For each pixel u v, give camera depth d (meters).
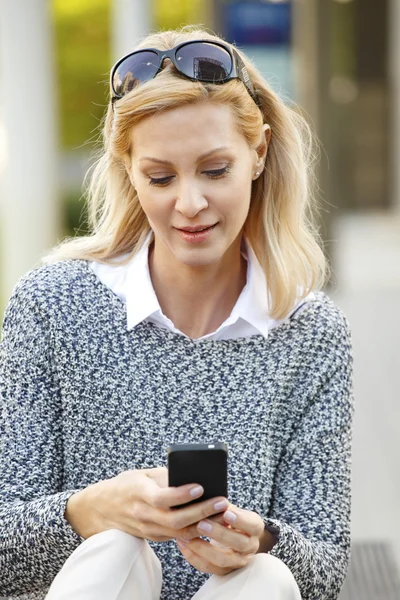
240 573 2.19
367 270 13.61
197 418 2.52
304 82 10.73
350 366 2.65
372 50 24.25
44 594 2.53
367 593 3.57
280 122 2.62
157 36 2.47
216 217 2.37
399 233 18.50
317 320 2.64
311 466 2.56
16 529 2.34
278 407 2.57
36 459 2.48
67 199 16.09
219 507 2.11
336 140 10.78
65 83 17.05
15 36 8.55
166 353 2.53
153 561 2.26
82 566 2.15
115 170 2.67
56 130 8.95
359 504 5.31
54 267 2.63
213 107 2.30
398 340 9.54
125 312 2.55
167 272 2.60
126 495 2.17
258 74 2.58
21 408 2.51
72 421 2.52
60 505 2.30
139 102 2.27
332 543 2.48
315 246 2.70
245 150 2.39
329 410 2.59
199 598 2.20
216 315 2.63
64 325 2.53
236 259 2.63
